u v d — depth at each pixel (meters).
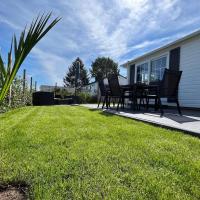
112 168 1.69
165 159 1.88
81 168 1.68
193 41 7.12
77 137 2.70
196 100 6.93
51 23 1.25
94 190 1.35
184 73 7.49
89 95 14.91
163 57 8.80
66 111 6.30
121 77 24.70
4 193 1.35
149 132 3.03
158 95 5.33
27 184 1.44
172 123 3.67
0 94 1.24
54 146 2.27
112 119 4.41
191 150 2.17
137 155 1.99
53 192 1.32
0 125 3.58
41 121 4.07
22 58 1.22
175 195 1.29
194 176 1.55
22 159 1.86
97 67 46.09
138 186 1.40
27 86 9.82
